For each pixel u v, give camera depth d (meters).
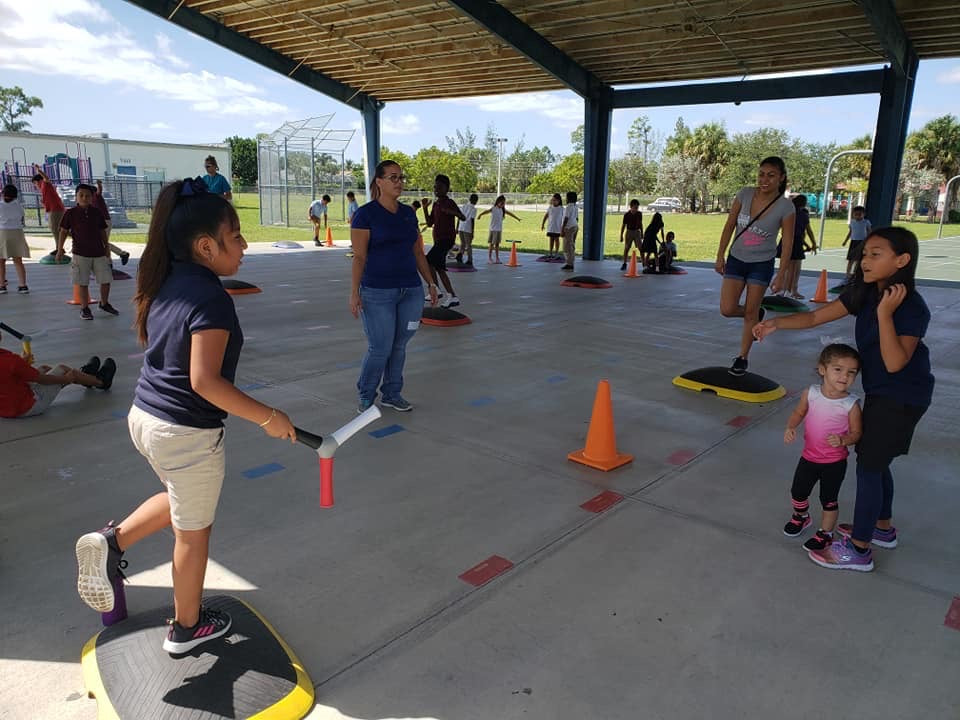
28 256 10.22
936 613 2.67
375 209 4.55
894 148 13.61
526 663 2.33
